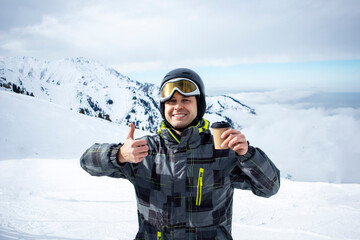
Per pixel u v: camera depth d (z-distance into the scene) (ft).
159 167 5.04
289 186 26.37
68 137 79.20
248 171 4.59
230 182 5.09
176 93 5.12
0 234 13.03
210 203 4.83
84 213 17.54
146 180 5.08
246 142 4.27
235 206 20.58
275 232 15.43
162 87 5.33
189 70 5.39
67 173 31.50
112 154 4.74
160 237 4.81
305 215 18.42
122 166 4.86
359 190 24.59
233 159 5.04
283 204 20.84
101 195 22.50
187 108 5.15
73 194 22.54
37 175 30.32
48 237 13.16
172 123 5.24
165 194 4.91
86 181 27.68
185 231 4.76
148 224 4.99
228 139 4.17
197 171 4.91
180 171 4.92
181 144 4.98
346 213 18.67
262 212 19.15
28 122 82.89
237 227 16.25
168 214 4.84
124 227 15.10
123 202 20.57
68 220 15.94
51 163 37.83
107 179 28.89
